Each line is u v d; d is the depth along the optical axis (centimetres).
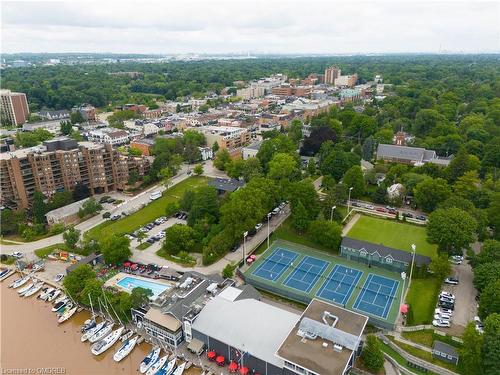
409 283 13588
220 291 12194
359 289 13338
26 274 15250
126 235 16938
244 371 10019
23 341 11900
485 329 10025
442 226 13925
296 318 10850
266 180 18475
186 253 15200
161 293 12369
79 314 13075
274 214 19000
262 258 15338
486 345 9438
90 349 11550
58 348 11612
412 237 16575
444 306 12288
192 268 14825
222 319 10925
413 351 10631
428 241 14500
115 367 10888
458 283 13488
